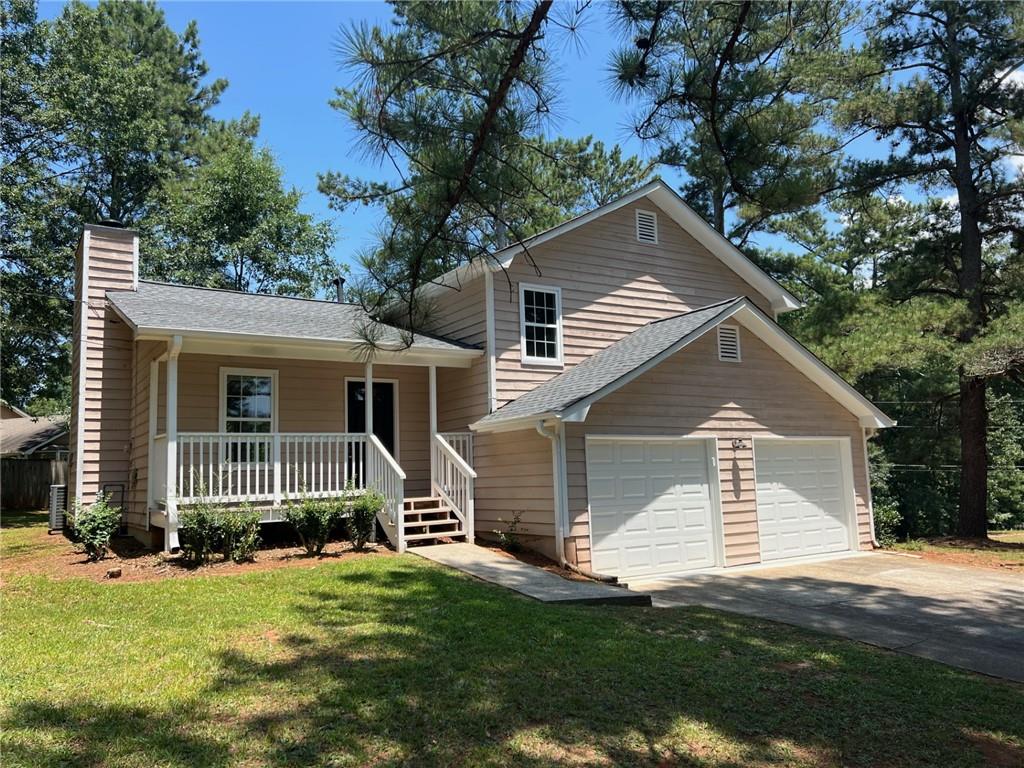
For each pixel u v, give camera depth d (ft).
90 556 31.58
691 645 20.26
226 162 85.81
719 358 39.70
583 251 44.57
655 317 46.80
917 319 52.65
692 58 17.80
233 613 21.80
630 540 35.60
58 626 20.36
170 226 82.53
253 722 13.87
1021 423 85.66
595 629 21.20
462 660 17.71
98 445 40.88
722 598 29.68
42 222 72.08
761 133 18.74
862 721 15.25
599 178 60.39
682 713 15.16
